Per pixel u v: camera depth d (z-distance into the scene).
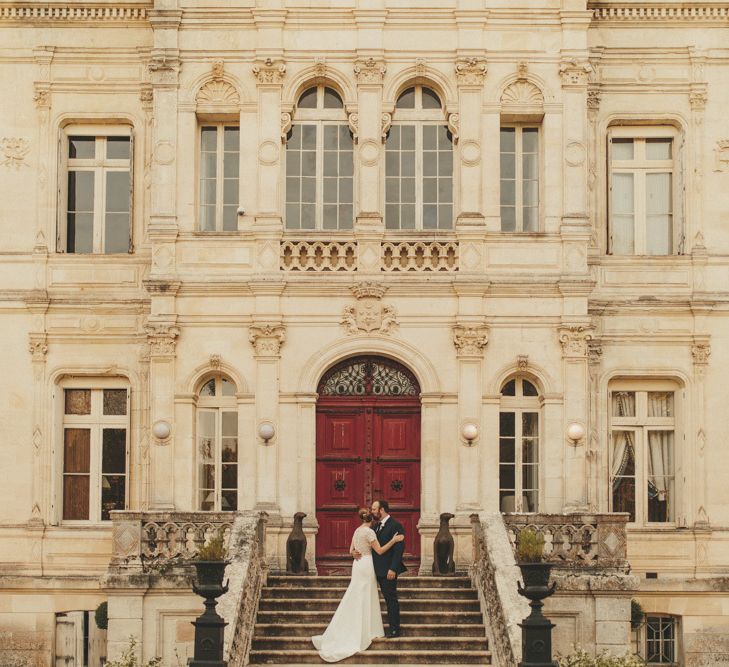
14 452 27.00
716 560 26.75
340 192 26.69
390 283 25.80
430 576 24.50
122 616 22.38
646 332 27.17
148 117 27.61
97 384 27.47
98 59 27.64
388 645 21.94
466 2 26.41
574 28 26.34
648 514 27.33
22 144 27.61
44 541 26.78
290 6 26.45
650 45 27.72
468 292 25.72
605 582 22.16
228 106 26.41
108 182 27.91
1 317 27.30
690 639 26.44
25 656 26.50
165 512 23.05
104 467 27.38
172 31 26.41
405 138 26.78
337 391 26.22
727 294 27.20
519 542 20.55
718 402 27.11
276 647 21.98
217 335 25.91
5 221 27.47
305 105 26.81
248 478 25.62
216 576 19.56
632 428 27.50
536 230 26.64
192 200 26.16
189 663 19.25
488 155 26.17
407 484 26.02
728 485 26.94
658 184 27.91
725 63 27.58
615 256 27.39
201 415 26.23
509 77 26.34
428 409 25.67
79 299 27.14
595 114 27.62
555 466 25.55
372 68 26.36
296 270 25.94
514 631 20.34
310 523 25.44
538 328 25.83
